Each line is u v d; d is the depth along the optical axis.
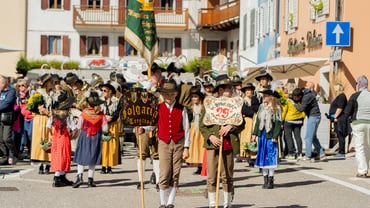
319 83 35.81
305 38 38.72
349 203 15.34
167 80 15.50
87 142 17.58
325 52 34.78
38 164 20.89
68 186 17.89
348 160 24.80
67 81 25.38
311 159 24.41
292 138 24.98
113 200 15.50
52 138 17.72
